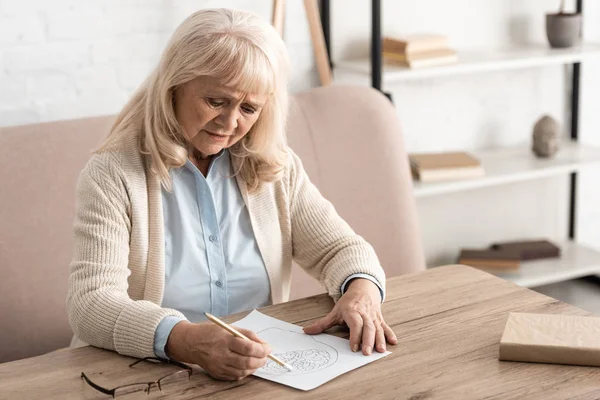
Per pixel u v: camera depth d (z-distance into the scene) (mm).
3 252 2334
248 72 1679
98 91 2873
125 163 1836
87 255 1746
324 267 1980
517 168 3463
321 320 1680
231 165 1946
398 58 3225
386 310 1757
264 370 1501
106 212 1786
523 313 1640
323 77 3188
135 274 1852
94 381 1466
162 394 1423
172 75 1714
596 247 4105
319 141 2730
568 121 3965
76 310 1666
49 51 2764
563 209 4039
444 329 1656
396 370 1493
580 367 1487
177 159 1816
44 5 2723
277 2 2961
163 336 1544
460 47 3627
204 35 1688
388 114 2867
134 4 2867
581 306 3789
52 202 2408
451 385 1434
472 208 3811
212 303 1925
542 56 3391
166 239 1888
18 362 1560
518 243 3768
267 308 1787
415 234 2861
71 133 2471
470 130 3732
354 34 3379
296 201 2045
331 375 1477
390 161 2830
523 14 3715
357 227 2760
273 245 1983
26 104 2764
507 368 1489
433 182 3295
